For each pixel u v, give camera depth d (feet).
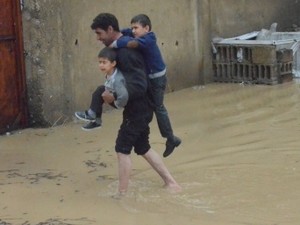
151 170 34.14
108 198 30.04
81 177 33.32
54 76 44.16
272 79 55.47
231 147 37.81
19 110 43.52
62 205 29.19
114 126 44.09
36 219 27.48
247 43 56.65
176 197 29.96
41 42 43.14
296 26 68.39
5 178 33.27
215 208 28.48
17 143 40.24
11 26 42.57
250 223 26.53
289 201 29.09
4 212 28.43
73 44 45.70
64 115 45.03
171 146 31.89
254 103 49.24
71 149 38.60
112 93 28.30
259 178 32.35
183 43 55.93
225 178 32.50
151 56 30.32
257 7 64.13
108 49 28.48
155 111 31.22
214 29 59.36
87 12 46.80
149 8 52.54
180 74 55.93
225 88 55.77
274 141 38.70
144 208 28.60
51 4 43.52
